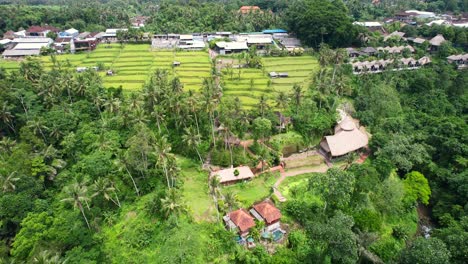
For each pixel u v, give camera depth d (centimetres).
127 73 14062
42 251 5925
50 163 9056
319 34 16438
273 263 6334
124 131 9938
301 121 10594
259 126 9406
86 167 8306
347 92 12556
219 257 6456
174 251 6306
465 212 7956
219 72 13362
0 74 11975
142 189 8250
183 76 13612
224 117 9519
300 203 7731
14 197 7438
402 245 7544
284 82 13125
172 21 19750
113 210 7869
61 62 14962
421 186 8750
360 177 8188
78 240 6825
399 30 19012
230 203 7256
